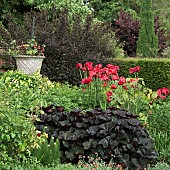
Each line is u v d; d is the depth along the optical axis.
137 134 5.20
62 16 10.55
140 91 6.82
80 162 4.72
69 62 10.11
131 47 14.82
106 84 6.55
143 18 14.20
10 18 10.77
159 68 10.65
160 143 5.70
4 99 4.42
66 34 10.31
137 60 10.86
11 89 6.29
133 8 19.34
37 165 4.26
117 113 5.32
